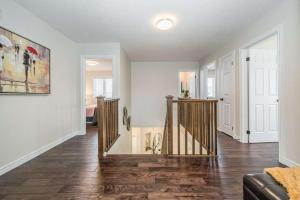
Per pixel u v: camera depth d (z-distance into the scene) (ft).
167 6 8.76
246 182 3.68
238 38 12.32
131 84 22.35
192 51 17.20
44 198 5.62
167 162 8.44
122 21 10.45
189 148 13.55
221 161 8.57
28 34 9.11
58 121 12.05
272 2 8.34
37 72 9.66
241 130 12.02
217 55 16.25
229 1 8.30
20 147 8.44
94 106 22.24
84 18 10.08
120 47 14.90
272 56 11.98
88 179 6.81
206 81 19.76
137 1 8.34
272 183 3.25
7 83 7.61
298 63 7.36
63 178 6.91
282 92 8.23
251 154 9.59
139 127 22.47
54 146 11.40
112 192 5.92
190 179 6.79
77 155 9.62
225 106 14.56
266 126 12.05
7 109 7.73
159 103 22.44
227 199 5.55
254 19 10.11
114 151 12.35
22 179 6.87
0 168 7.30
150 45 15.20
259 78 11.95
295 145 7.55
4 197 5.68
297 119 7.45
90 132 16.08
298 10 7.32
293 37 7.59
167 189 6.10
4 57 7.45
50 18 10.05
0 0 7.38
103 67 26.00
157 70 22.41
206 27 11.27
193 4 8.59
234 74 12.92
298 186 2.96
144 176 7.02
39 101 9.98
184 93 23.18
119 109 14.83
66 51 13.19
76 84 14.71
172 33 12.36
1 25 7.41
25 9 8.89
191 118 12.85
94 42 14.44
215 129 9.30
